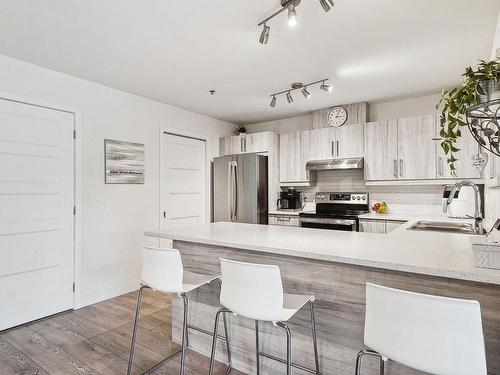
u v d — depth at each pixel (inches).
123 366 82.9
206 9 78.9
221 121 200.4
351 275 63.1
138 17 82.4
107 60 109.0
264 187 174.2
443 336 38.8
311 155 171.9
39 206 112.7
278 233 85.0
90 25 86.4
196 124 181.3
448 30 89.0
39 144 113.0
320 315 67.2
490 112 46.5
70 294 121.1
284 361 70.9
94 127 130.1
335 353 65.4
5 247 104.6
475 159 78.4
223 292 63.0
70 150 122.0
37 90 112.4
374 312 44.8
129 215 143.1
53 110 117.2
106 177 133.7
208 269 87.6
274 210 179.8
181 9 78.9
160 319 113.0
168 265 69.4
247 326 79.7
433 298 39.1
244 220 172.2
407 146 144.9
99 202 131.3
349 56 106.3
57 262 117.5
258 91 143.3
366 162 155.5
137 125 147.9
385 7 78.0
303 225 163.0
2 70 103.9
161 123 159.9
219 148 198.2
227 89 140.0
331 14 80.9
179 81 130.2
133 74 122.0
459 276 45.5
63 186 119.4
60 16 81.8
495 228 62.6
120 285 138.9
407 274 56.6
